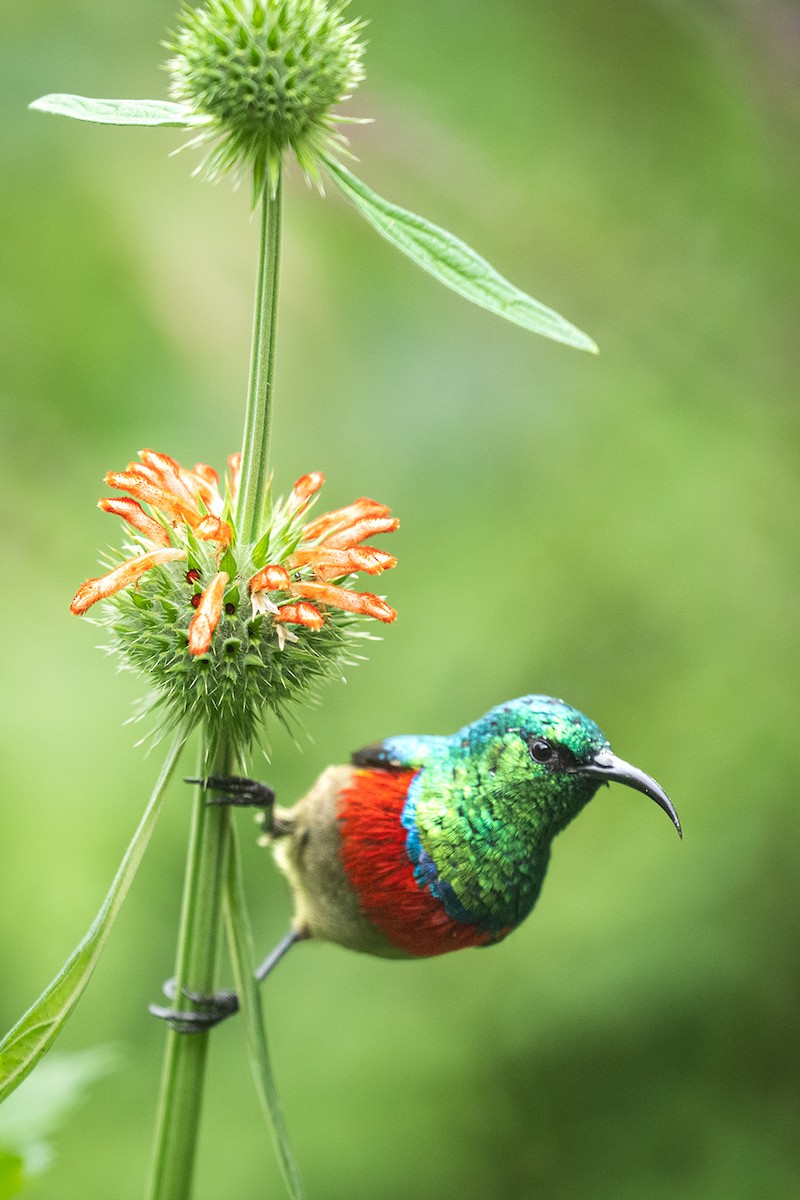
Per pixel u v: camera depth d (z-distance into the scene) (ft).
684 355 39.14
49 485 31.89
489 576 36.96
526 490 38.06
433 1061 36.88
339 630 15.35
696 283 38.88
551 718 19.39
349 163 33.40
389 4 34.63
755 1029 38.42
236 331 28.94
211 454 31.04
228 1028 37.83
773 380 39.17
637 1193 38.17
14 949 32.01
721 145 37.52
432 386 37.14
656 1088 39.24
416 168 33.78
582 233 37.01
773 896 35.68
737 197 38.32
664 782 35.60
